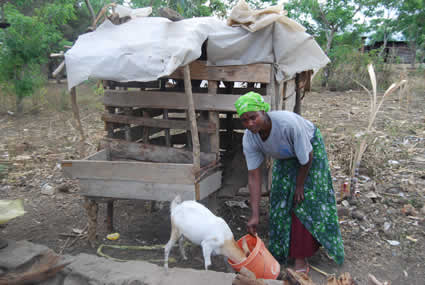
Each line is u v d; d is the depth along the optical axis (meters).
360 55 14.02
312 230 2.70
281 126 2.37
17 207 2.29
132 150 3.39
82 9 14.74
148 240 3.34
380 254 3.10
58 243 3.29
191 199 2.75
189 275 2.08
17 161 5.45
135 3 8.93
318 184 2.67
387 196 4.19
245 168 3.61
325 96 12.17
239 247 2.39
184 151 3.22
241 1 2.83
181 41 2.51
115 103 3.33
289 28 2.86
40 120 8.33
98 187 2.98
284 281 1.93
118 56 2.56
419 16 19.30
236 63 2.93
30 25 8.42
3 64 8.35
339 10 15.26
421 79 12.91
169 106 3.13
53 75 2.96
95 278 2.06
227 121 4.13
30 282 2.03
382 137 6.28
